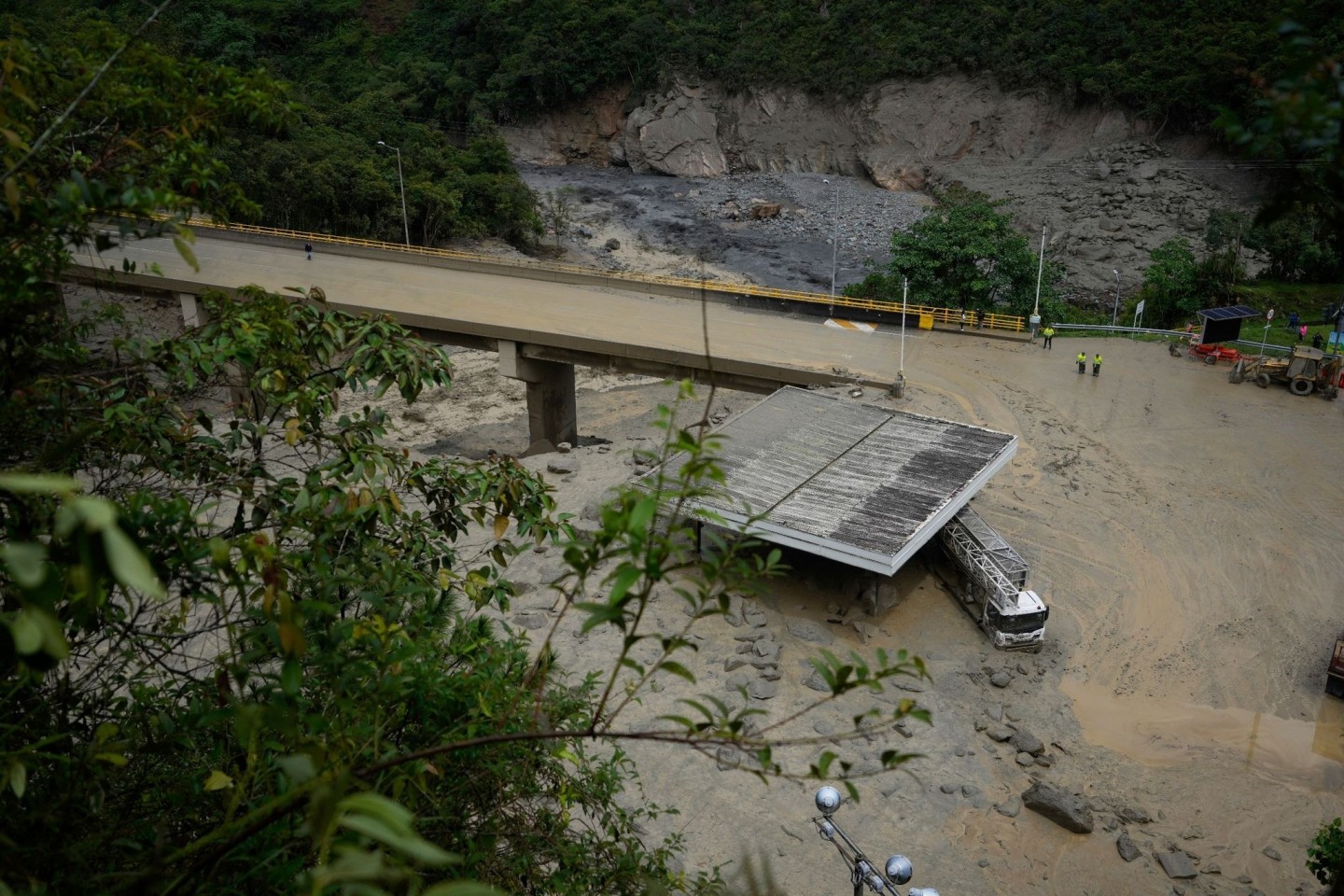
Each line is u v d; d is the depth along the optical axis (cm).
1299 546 3406
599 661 2695
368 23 12106
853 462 3284
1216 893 2142
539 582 3022
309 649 640
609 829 996
